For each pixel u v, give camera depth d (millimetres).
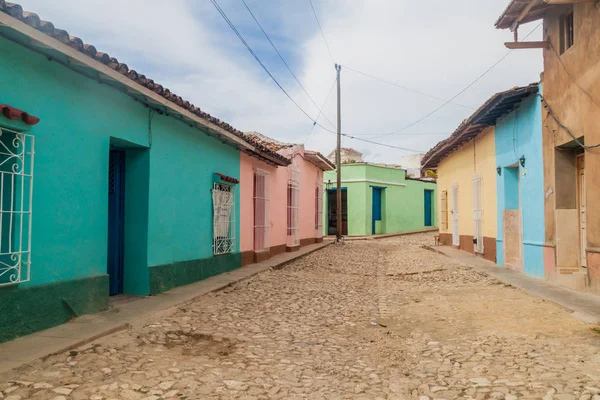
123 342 5297
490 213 13844
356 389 4234
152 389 3988
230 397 3924
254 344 5633
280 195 16766
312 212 22172
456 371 4715
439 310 7750
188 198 9562
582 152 8977
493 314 7246
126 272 8031
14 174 5086
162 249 8492
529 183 10641
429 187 35906
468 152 16500
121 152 8023
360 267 14070
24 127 5133
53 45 5082
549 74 9430
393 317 7355
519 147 11227
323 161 21281
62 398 3682
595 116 7773
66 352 4812
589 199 8148
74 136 6094
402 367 4918
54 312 5688
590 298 7770
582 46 8102
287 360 5051
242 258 12805
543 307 7504
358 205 29344
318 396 4039
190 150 9625
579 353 5039
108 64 5969
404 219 32781
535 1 8641
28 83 5297
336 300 8656
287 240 17812
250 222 13477
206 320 6672
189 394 3938
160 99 7445
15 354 4547
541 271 10094
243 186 12922
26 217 5281
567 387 4055
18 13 4543
